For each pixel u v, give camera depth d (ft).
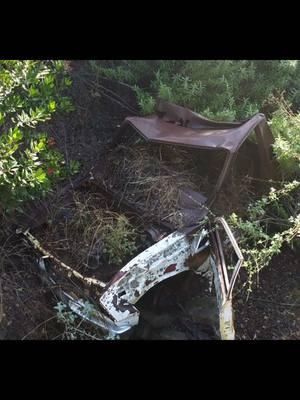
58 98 16.92
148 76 21.31
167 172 15.24
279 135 16.05
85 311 13.41
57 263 13.97
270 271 16.30
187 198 14.49
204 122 16.12
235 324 14.88
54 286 14.01
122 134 16.33
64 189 15.65
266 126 15.65
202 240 13.99
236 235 14.62
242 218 15.34
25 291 14.16
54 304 14.21
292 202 16.47
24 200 14.60
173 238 13.62
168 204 14.46
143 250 14.11
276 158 15.92
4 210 14.58
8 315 13.60
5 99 14.43
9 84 14.47
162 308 15.17
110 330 13.15
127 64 21.08
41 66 16.19
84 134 19.51
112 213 14.70
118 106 20.89
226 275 13.00
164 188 14.76
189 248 13.83
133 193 14.96
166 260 13.53
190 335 14.61
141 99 19.40
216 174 15.37
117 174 15.51
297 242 16.40
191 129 16.01
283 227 16.46
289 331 14.83
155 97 20.30
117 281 12.98
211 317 14.83
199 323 14.87
